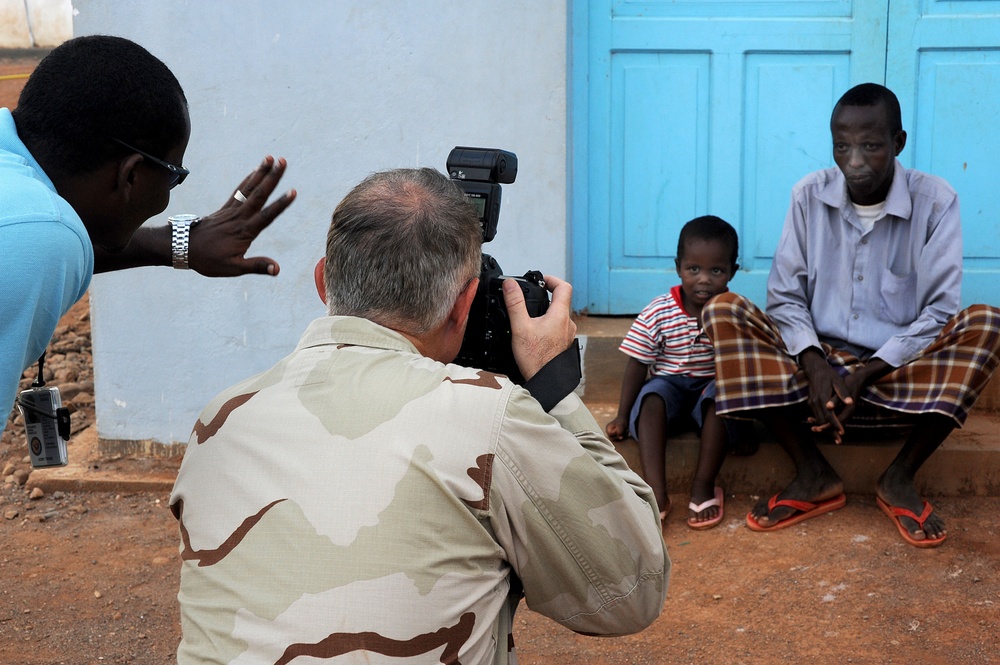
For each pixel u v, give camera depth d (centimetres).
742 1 418
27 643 299
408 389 143
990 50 407
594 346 413
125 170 179
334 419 141
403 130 401
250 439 143
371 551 132
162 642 300
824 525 345
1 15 1267
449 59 394
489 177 184
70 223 162
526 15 389
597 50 425
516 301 167
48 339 167
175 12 396
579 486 146
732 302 334
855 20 414
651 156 432
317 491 136
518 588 158
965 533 336
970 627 283
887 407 332
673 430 378
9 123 172
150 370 420
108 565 348
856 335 346
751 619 294
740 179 430
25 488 411
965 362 319
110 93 174
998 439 365
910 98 416
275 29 396
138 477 412
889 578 310
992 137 413
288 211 407
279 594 131
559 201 400
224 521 140
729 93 425
